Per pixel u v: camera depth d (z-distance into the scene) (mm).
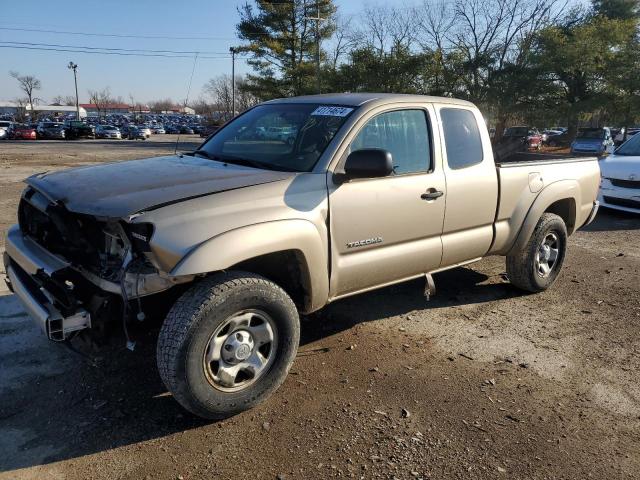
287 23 44031
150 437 2988
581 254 7176
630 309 5137
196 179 3297
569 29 32875
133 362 3766
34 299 3049
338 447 2947
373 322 4613
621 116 33812
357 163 3363
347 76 36219
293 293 3629
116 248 3039
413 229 4027
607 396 3574
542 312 4996
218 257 2863
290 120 4016
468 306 5074
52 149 30500
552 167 5293
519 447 3006
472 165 4480
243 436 3020
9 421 3084
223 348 3057
